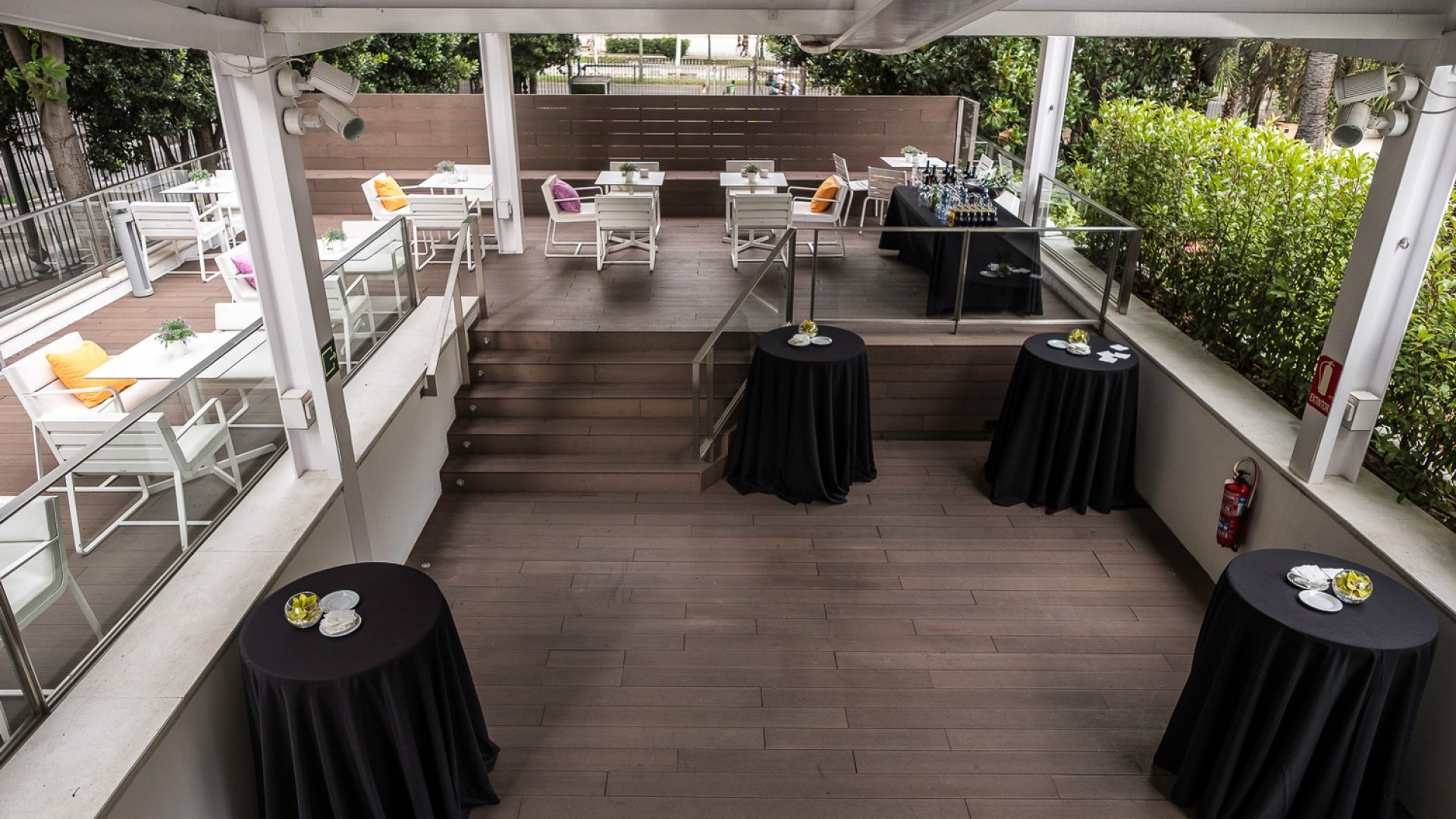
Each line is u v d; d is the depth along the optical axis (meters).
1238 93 11.26
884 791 3.80
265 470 4.53
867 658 4.59
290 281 4.04
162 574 3.73
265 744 3.21
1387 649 3.15
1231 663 3.47
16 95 10.97
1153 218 7.14
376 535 4.99
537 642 4.69
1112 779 3.88
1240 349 5.83
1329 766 3.37
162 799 3.01
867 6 3.07
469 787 3.68
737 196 8.29
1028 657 4.62
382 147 11.34
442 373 6.16
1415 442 4.27
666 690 4.37
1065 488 5.86
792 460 5.98
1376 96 3.98
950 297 6.73
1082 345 5.78
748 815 3.68
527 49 17.83
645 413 6.52
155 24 2.96
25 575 3.11
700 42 26.62
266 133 3.78
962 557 5.46
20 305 7.45
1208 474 5.32
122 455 3.52
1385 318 4.13
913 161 10.53
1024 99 13.46
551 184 8.51
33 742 2.91
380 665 3.12
